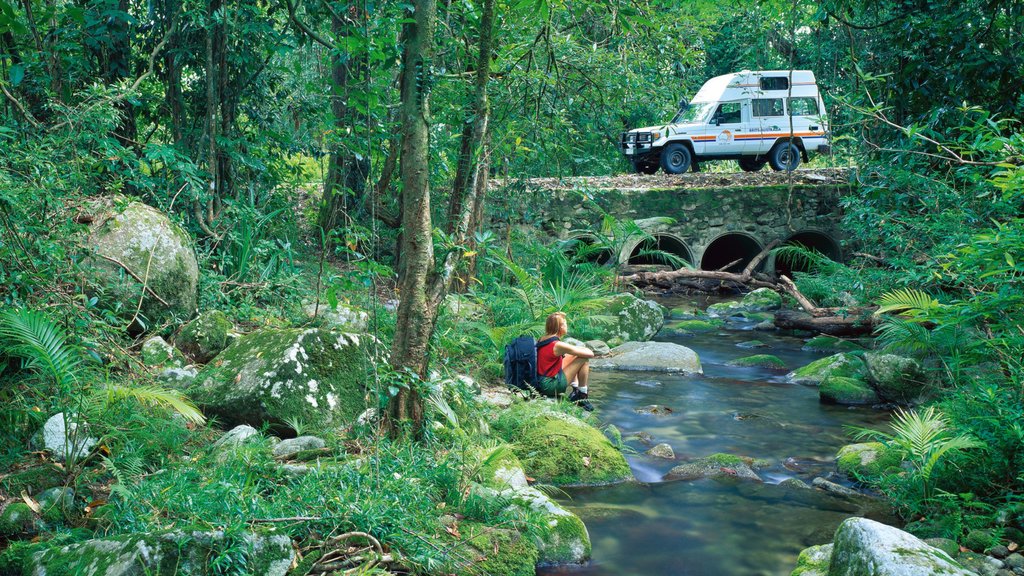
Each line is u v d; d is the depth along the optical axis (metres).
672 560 3.81
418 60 4.43
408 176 4.49
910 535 3.24
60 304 4.83
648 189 14.66
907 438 4.59
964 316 5.05
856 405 6.87
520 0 6.26
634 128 17.62
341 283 4.75
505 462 4.62
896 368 6.80
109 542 2.98
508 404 6.25
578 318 9.49
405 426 4.40
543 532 3.79
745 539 4.08
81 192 6.41
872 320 9.43
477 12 7.46
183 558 2.91
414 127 4.45
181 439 4.41
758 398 7.15
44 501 3.56
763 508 4.51
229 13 7.96
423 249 4.51
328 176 10.12
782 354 9.28
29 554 3.11
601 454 5.07
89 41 7.48
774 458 5.44
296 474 3.94
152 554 2.87
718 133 17.19
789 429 6.14
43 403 4.25
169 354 5.67
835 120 10.69
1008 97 8.64
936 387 6.47
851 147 10.61
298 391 4.89
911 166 8.59
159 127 9.48
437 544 3.38
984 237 4.70
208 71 7.91
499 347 7.58
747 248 15.89
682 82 9.18
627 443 5.75
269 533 3.10
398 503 3.51
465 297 8.67
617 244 14.02
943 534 3.99
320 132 8.44
